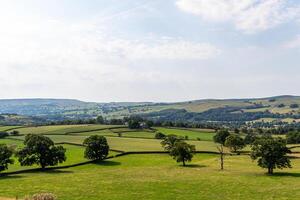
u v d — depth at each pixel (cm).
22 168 11781
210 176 10094
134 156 14075
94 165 12594
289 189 8188
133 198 7400
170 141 14875
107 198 7400
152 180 9488
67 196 7588
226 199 7294
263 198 7325
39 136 12100
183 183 9025
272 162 10581
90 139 13225
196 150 15288
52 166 12250
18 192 8038
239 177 9894
